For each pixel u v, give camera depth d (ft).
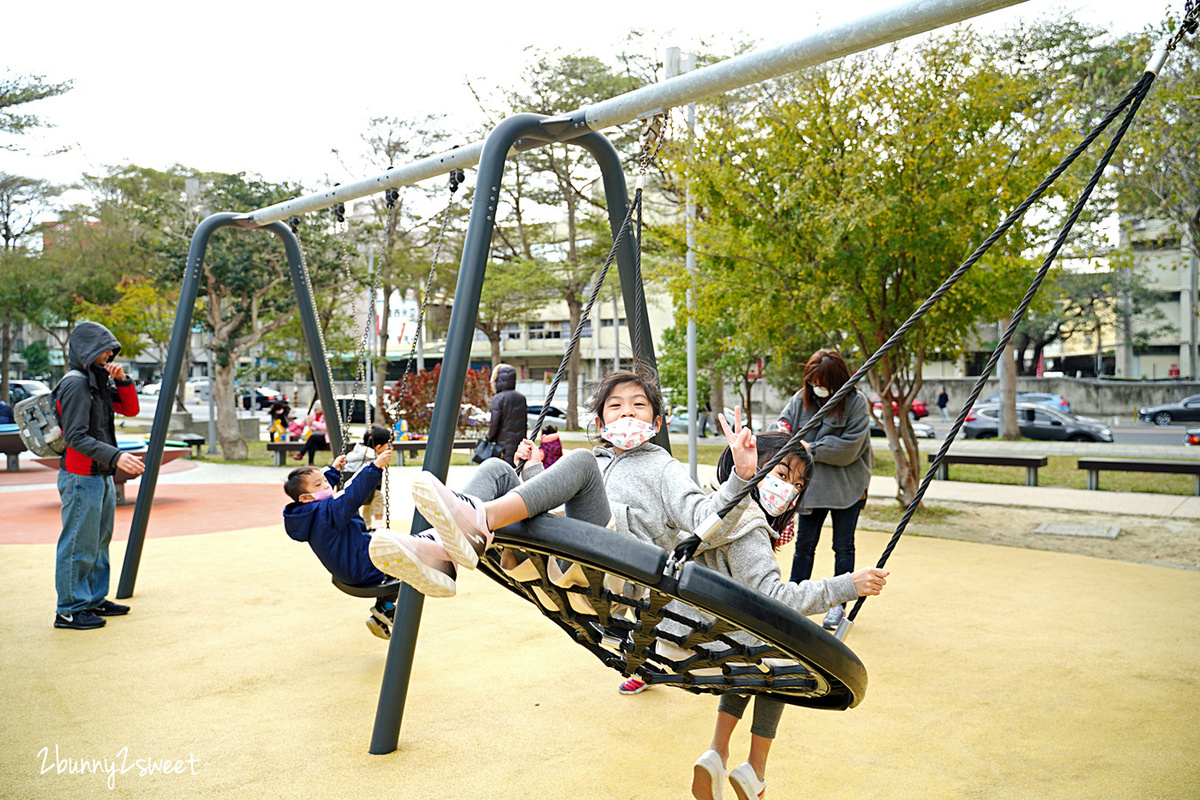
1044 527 26.84
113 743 10.56
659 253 47.78
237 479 44.65
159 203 57.82
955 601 17.30
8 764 9.93
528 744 10.43
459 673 13.15
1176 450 59.88
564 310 149.07
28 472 48.49
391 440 13.42
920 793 9.02
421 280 76.07
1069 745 10.23
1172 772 9.44
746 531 7.51
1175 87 32.65
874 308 27.58
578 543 5.84
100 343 15.78
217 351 57.06
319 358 19.51
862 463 15.28
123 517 30.76
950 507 31.58
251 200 57.16
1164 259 106.52
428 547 6.42
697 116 27.61
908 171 24.93
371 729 10.98
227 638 15.25
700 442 70.59
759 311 29.07
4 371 90.79
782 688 7.45
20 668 13.52
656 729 10.88
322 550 13.04
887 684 12.44
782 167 25.99
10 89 68.64
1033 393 106.52
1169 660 13.46
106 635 15.43
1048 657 13.62
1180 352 116.16
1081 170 31.78
